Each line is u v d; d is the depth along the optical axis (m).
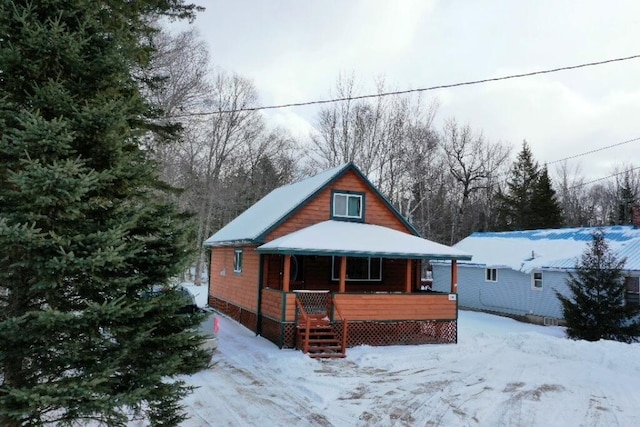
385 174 36.81
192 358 5.34
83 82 4.70
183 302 5.21
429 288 27.70
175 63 24.69
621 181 53.91
